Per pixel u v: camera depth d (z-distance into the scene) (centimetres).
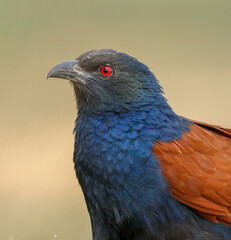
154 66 2073
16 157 1552
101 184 852
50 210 1359
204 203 845
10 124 1712
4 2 2081
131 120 864
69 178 1493
